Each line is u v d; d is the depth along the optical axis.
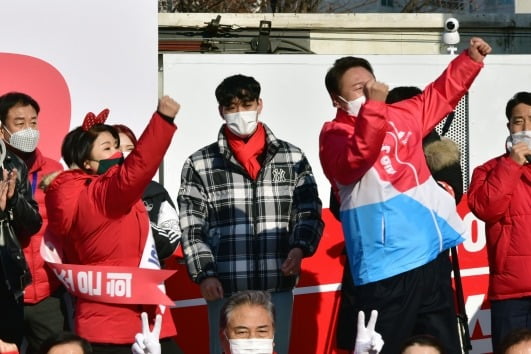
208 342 12.78
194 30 15.58
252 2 26.06
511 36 16.70
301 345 12.97
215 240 11.20
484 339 13.42
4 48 12.98
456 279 11.26
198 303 12.78
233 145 11.23
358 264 9.80
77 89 13.16
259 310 8.73
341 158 9.59
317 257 13.08
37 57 13.06
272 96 13.85
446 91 10.27
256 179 11.22
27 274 10.26
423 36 16.41
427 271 9.81
